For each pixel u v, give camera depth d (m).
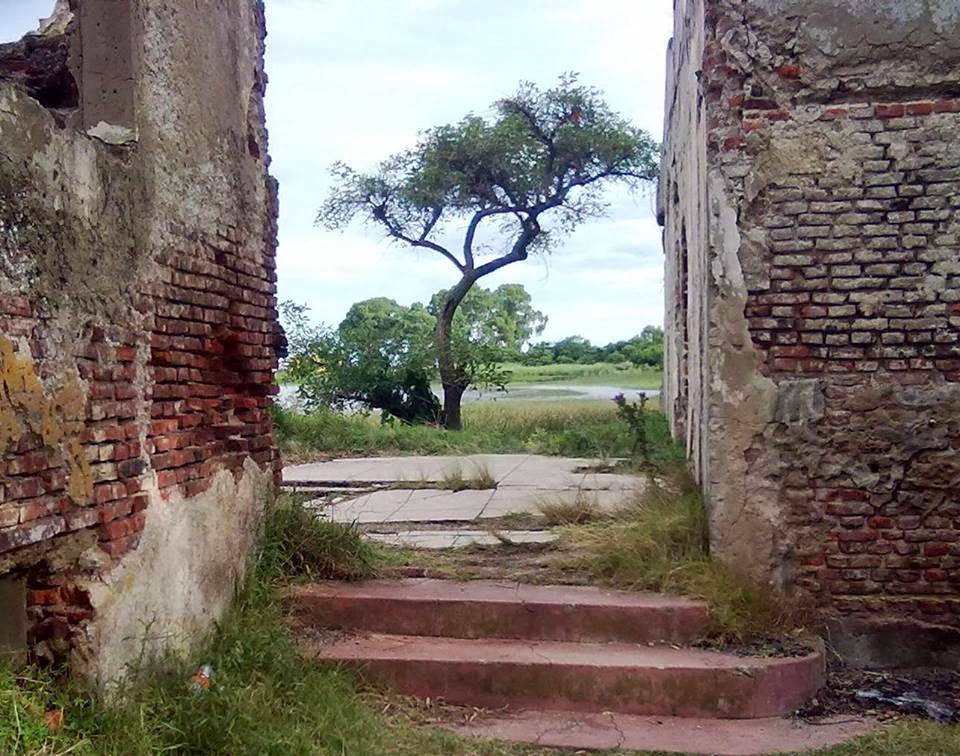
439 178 21.81
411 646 4.93
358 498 8.45
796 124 5.31
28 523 3.28
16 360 3.23
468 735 4.33
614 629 5.02
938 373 5.22
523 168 21.56
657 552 5.51
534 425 16.42
